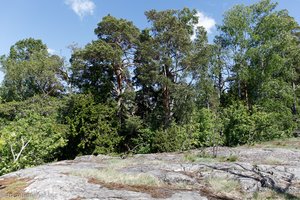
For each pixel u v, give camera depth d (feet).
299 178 31.45
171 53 100.48
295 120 104.22
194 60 96.37
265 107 97.04
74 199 23.71
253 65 109.91
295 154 44.75
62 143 60.54
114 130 91.35
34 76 114.42
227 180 31.01
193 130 76.02
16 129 52.34
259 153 45.83
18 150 49.88
